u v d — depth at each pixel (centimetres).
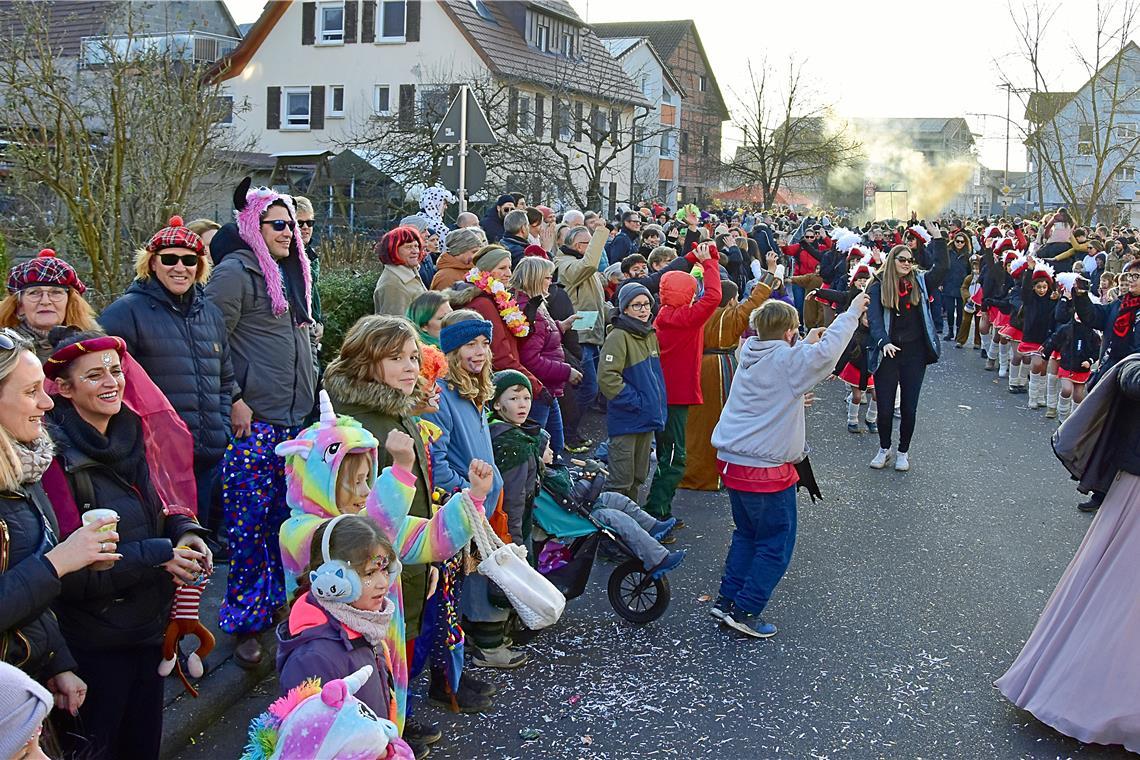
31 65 1144
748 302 914
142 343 500
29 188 1147
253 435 534
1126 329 987
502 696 524
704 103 6875
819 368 594
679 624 628
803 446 615
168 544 365
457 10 3800
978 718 513
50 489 348
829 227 2758
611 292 1179
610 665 566
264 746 295
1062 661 499
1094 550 502
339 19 3928
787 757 471
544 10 4109
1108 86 4159
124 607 363
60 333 432
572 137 3672
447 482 488
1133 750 478
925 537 819
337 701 294
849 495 947
